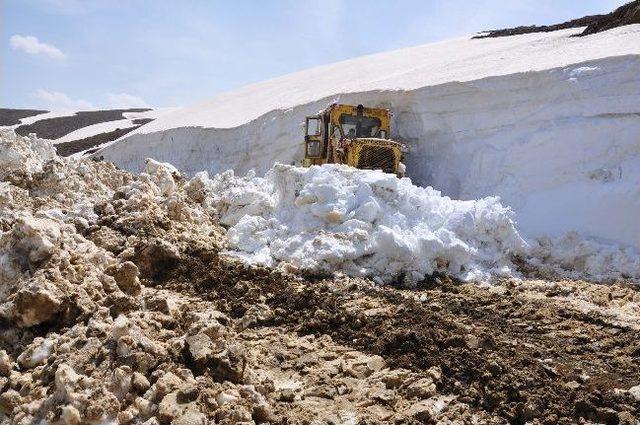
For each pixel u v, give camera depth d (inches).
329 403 194.2
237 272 315.9
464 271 361.4
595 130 480.7
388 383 205.6
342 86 872.3
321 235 350.3
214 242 362.0
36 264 237.3
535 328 274.2
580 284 360.2
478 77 580.7
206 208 421.4
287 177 397.1
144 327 205.0
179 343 194.2
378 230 353.1
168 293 289.3
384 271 342.3
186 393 171.5
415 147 624.1
